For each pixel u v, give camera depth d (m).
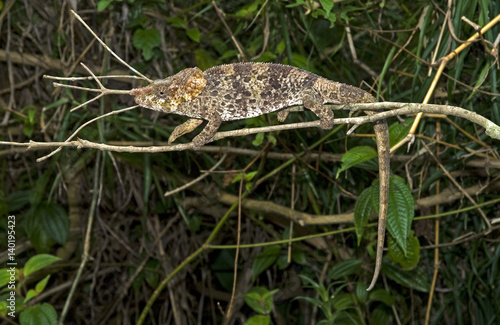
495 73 2.23
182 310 3.55
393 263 2.77
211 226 3.62
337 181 3.09
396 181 2.03
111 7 2.79
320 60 2.87
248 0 2.92
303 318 3.75
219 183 3.11
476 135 2.58
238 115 1.57
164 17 2.97
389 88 2.57
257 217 3.47
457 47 2.17
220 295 3.76
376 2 2.63
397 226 1.95
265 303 2.57
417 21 2.61
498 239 2.83
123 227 3.53
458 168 2.69
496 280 2.94
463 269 3.08
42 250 3.10
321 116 1.51
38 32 3.05
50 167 3.07
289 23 2.76
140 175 3.32
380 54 2.83
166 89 1.51
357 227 2.17
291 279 3.74
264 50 2.58
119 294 3.55
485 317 2.99
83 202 3.37
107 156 2.97
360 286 2.74
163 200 3.13
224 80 1.57
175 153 3.16
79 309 3.60
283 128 1.53
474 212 2.85
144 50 2.76
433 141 2.56
